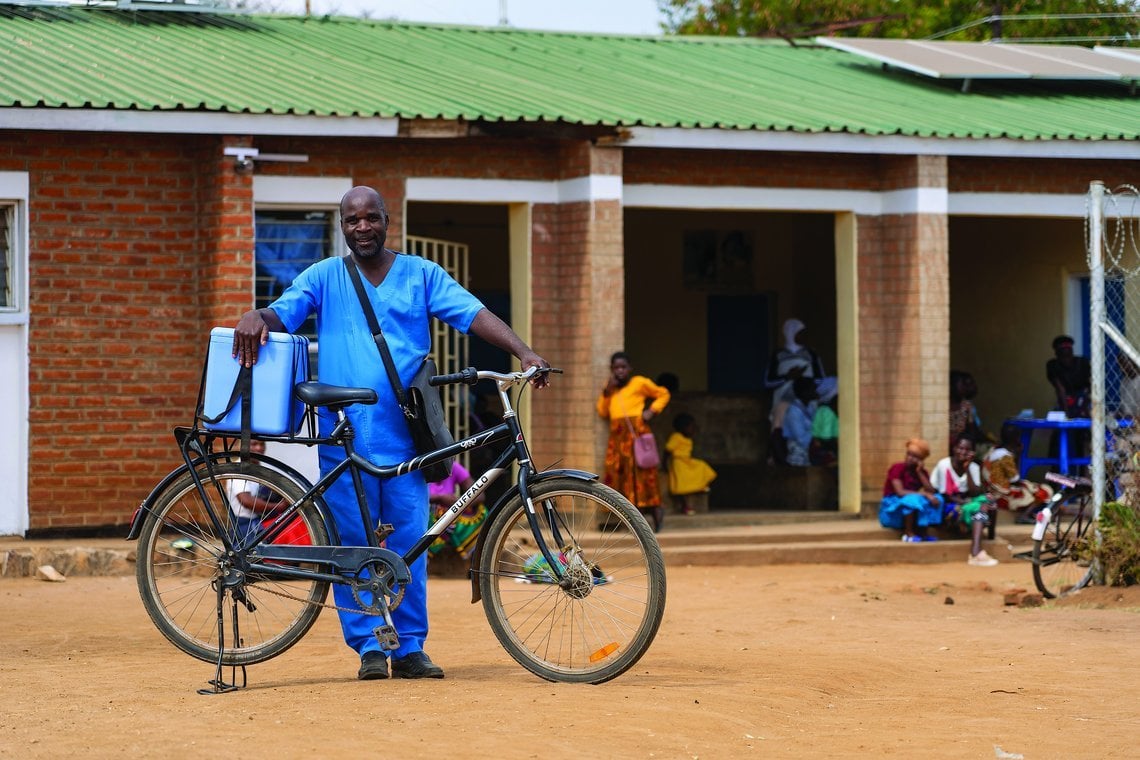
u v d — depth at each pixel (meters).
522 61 16.36
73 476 12.81
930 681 7.32
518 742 5.46
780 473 16.20
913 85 17.27
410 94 13.82
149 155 12.98
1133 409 14.79
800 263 21.00
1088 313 17.36
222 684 6.54
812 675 7.27
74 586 11.32
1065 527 14.79
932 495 14.53
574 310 14.16
